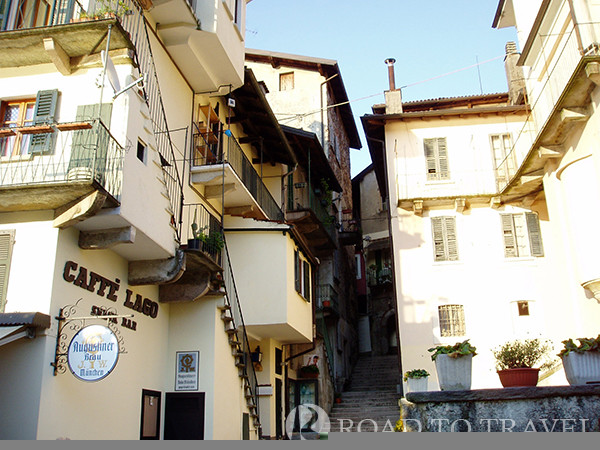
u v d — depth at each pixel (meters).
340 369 24.52
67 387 9.15
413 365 18.97
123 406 10.68
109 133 9.56
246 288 15.65
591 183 15.18
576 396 7.96
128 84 10.28
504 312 19.14
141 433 11.24
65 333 9.22
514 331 18.89
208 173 14.38
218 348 12.71
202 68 14.51
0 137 10.10
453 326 19.23
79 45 10.38
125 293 11.18
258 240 16.12
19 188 8.76
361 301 32.53
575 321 15.95
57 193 8.93
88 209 8.93
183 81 14.72
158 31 13.54
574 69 15.39
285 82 29.41
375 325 30.31
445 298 19.56
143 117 10.74
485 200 20.27
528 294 19.25
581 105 15.16
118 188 9.49
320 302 23.80
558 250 17.55
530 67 19.95
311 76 29.02
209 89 15.43
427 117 21.55
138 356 11.40
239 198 15.99
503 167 20.61
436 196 20.67
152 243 10.65
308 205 22.19
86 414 9.55
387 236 32.25
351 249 32.16
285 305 15.48
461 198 20.11
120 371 10.69
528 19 20.00
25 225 9.50
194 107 15.26
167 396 12.31
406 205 20.53
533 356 9.76
